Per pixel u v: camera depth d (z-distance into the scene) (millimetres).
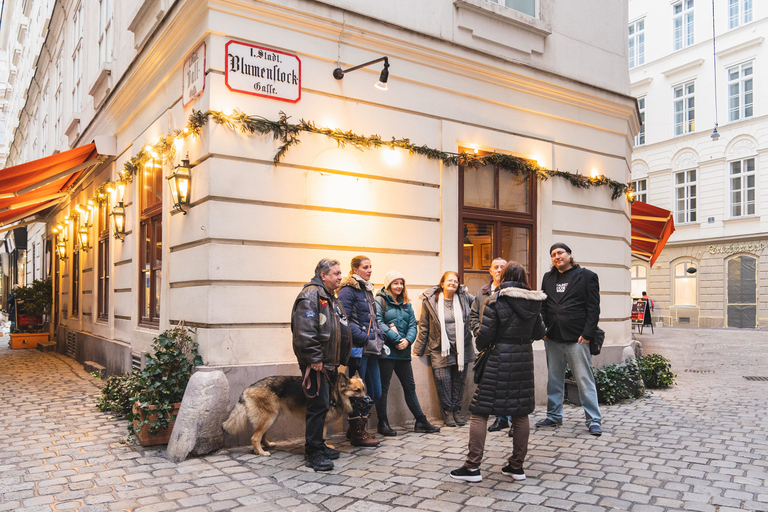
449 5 7008
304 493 3934
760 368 10922
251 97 5539
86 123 11266
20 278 26312
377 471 4430
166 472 4387
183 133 5789
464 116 7090
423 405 6418
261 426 4871
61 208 14297
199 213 5441
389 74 6453
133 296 7746
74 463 4609
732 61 23781
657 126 26672
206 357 5199
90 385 8391
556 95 8008
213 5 5344
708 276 24297
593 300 5789
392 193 6391
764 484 4070
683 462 4625
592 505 3688
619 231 8734
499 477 4273
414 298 6484
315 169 5855
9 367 10586
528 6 8016
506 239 7480
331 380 4688
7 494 3896
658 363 8547
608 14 8992
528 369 4211
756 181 22828
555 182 7938
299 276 5707
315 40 5945
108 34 9938
